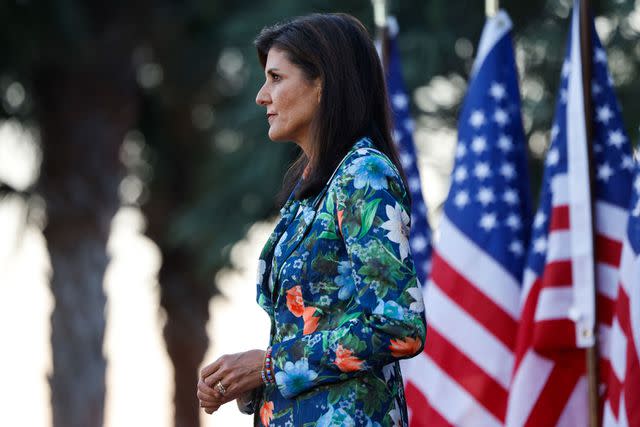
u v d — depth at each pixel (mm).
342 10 30891
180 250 40844
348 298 7621
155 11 35656
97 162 34625
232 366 7777
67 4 32156
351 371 7465
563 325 12953
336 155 7934
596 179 13148
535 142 29406
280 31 8242
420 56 29984
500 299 14195
